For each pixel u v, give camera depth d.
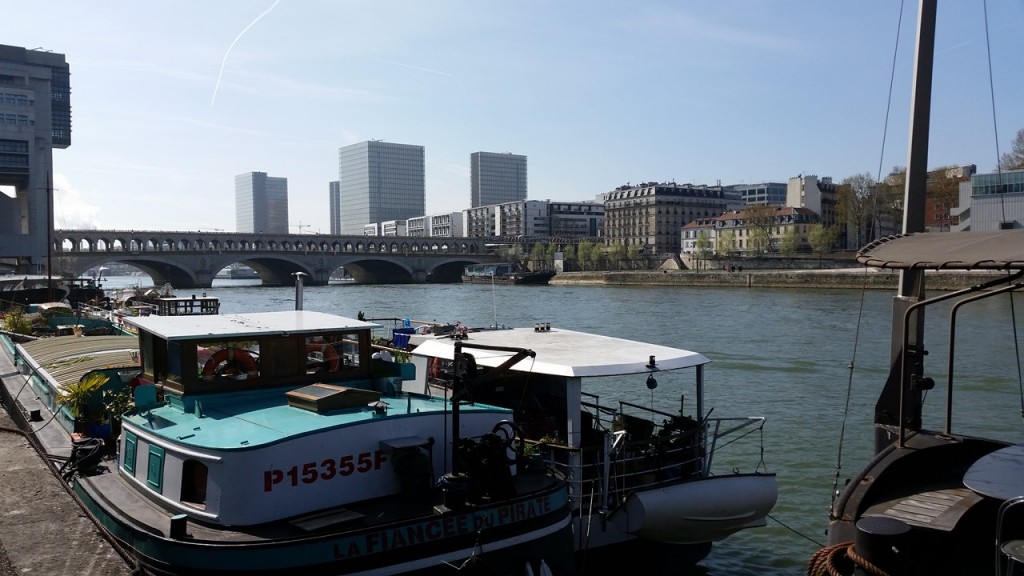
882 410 9.12
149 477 9.08
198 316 11.52
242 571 7.43
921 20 8.88
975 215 85.88
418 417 9.13
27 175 110.75
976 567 7.36
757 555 13.99
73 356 16.62
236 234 147.25
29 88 110.38
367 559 7.72
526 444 11.25
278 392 10.06
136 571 6.39
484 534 8.32
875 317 59.66
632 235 191.75
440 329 17.16
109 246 132.50
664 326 54.94
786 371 34.34
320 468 8.36
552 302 84.62
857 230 130.75
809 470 19.03
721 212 195.12
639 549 11.42
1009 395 28.23
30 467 8.95
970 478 6.43
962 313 59.66
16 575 6.14
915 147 9.01
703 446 12.12
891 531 6.49
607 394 28.62
